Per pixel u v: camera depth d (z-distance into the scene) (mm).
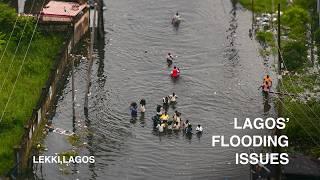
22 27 156500
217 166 123938
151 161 125062
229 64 159875
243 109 142250
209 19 181500
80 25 164500
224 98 146000
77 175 120375
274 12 181500
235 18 181625
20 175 117938
